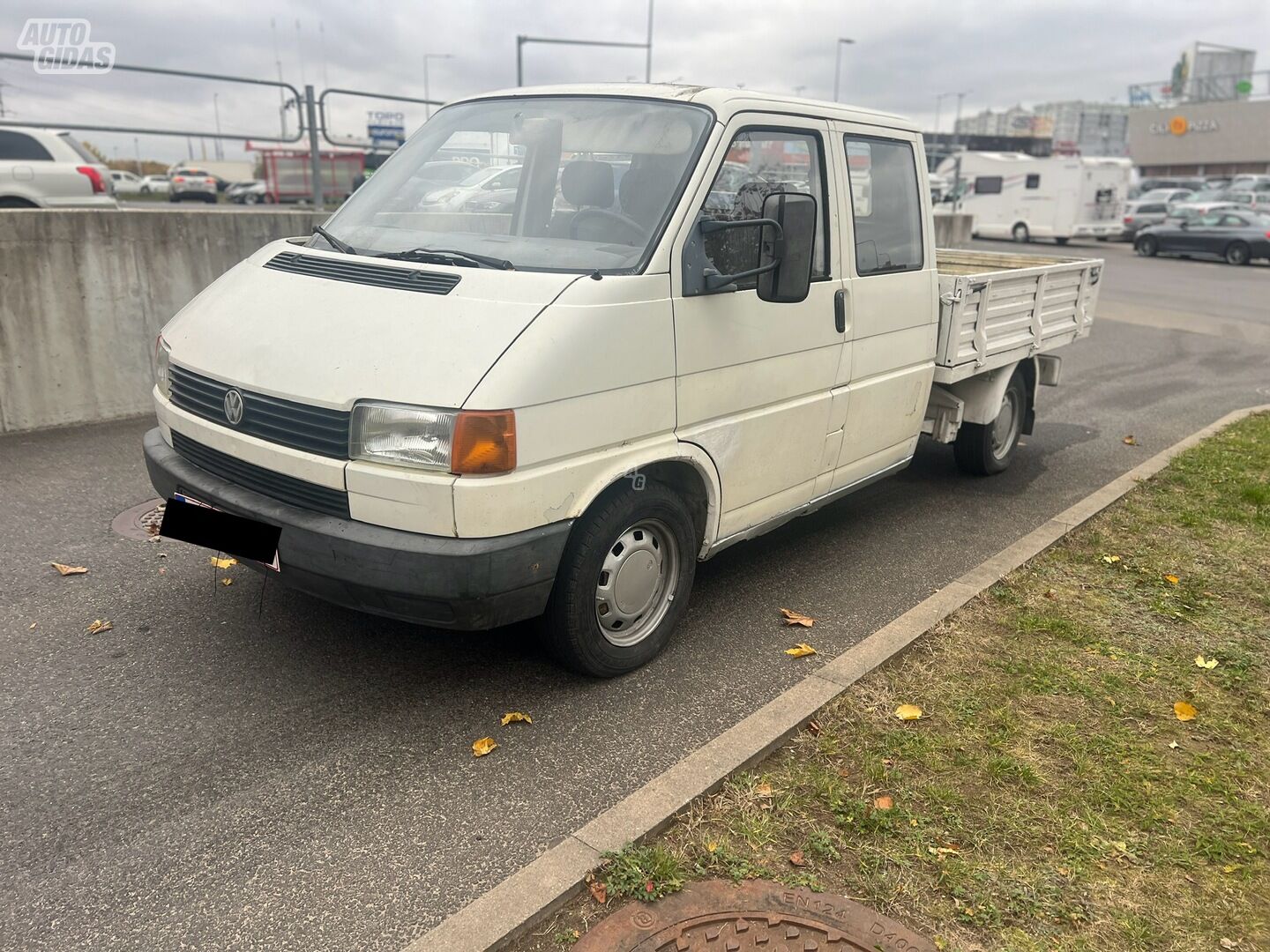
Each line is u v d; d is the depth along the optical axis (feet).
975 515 19.77
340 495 10.61
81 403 22.74
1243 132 208.13
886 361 16.20
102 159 40.06
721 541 13.84
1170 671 13.07
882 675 12.64
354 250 12.91
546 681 12.62
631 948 8.18
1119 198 104.47
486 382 10.08
